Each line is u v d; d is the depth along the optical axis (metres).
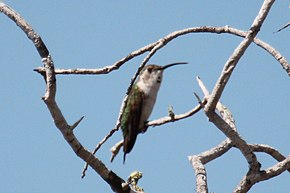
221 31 12.68
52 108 9.77
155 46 12.09
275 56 12.71
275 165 11.23
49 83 9.60
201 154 12.23
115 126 11.59
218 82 10.23
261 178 11.15
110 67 12.24
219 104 12.90
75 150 10.32
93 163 10.51
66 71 12.17
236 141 10.78
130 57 12.30
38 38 9.65
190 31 12.57
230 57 10.16
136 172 11.39
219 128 10.68
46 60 9.62
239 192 11.25
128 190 10.86
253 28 10.22
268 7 10.28
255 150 13.00
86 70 12.23
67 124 9.99
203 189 11.52
